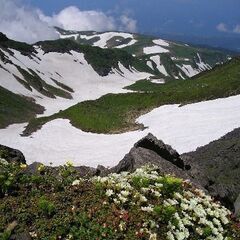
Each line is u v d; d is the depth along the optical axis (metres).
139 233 11.53
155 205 12.60
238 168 33.31
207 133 59.94
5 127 106.06
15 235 11.27
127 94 117.88
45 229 11.66
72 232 11.55
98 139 80.50
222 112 73.88
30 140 82.38
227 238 12.70
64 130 90.94
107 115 99.25
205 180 21.17
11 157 22.34
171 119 78.81
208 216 13.56
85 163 61.00
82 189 13.47
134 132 79.56
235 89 94.12
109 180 13.65
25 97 157.88
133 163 19.69
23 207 12.44
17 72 182.75
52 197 13.00
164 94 106.38
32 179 13.94
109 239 11.39
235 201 20.02
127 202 12.75
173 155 22.22
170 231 11.94
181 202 13.40
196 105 86.06
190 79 178.50
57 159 66.19
